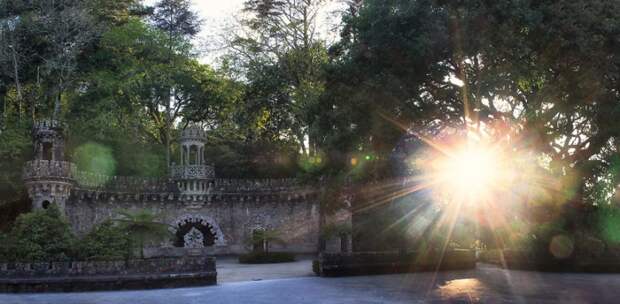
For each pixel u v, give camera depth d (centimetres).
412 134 3550
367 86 3262
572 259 3897
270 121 6425
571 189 3709
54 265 2875
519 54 3061
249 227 6094
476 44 3034
